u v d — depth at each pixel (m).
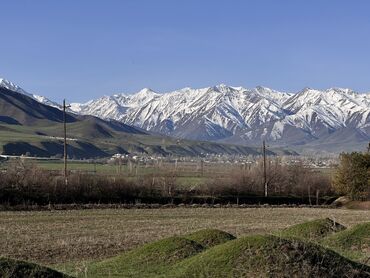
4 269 15.50
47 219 48.78
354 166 73.31
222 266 17.55
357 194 72.69
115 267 21.70
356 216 55.09
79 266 24.08
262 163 79.06
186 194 69.88
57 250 30.91
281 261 17.11
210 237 24.53
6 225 43.66
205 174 101.94
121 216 52.72
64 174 65.38
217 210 61.06
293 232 29.78
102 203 62.97
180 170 120.94
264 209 63.91
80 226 43.81
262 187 74.94
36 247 31.95
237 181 74.25
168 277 18.44
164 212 57.53
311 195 76.56
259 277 16.61
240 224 46.25
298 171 78.75
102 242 34.09
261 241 18.06
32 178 61.59
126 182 66.50
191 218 51.84
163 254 22.00
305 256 17.45
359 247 25.69
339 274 17.09
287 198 73.94
